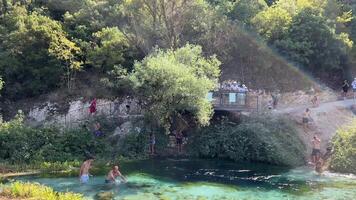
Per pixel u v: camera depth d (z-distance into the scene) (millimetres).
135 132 32094
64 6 46875
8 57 38094
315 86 44406
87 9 43562
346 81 42781
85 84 39500
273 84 43656
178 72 28766
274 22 44312
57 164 26891
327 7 48500
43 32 37812
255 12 46719
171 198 20719
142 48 39938
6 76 38781
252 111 33312
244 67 44531
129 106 35906
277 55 43281
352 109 36000
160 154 31500
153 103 30266
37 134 29375
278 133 30406
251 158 29469
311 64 44594
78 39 40219
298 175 25812
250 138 29875
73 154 29312
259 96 41656
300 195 21422
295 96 42594
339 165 26891
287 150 29312
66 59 38250
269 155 28672
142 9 40000
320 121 32781
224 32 42312
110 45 38031
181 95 28891
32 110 38000
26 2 45625
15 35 37938
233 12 46125
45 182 23453
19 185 19688
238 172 26562
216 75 31703
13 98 39281
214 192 21906
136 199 20438
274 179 24812
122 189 22266
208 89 29562
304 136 31094
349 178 25078
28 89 39344
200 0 41219
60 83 39312
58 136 29906
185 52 31109
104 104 37094
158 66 28781
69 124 33844
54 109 37719
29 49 38406
